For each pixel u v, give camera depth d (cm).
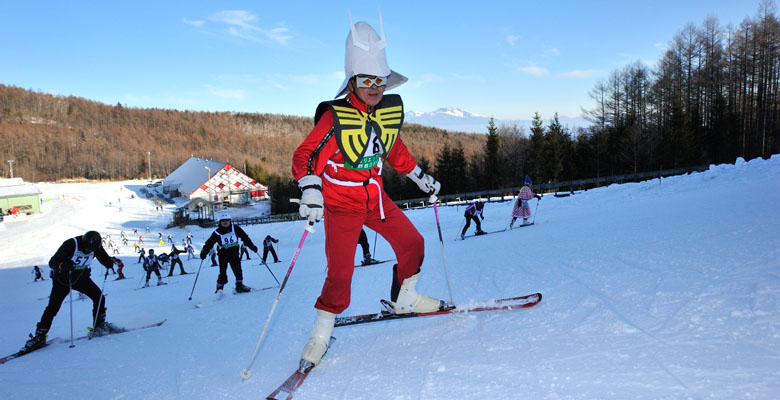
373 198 262
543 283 375
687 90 4422
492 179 4438
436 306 299
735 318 221
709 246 394
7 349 518
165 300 840
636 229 597
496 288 390
